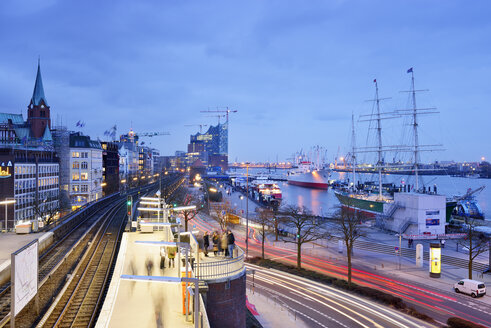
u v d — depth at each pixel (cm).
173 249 3725
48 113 16975
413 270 6669
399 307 4862
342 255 7719
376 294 5234
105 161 18362
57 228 6944
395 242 8600
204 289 2761
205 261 3569
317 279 6103
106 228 8225
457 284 5528
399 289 5644
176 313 2697
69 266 4988
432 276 6228
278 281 6016
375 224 10744
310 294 5409
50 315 3306
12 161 10325
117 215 10312
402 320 4484
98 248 6222
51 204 11162
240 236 9681
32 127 16625
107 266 5078
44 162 12462
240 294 3375
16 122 18362
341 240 8275
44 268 4822
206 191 19850
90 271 4831
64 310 3391
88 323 3197
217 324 3198
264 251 8094
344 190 19112
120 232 7719
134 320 2570
